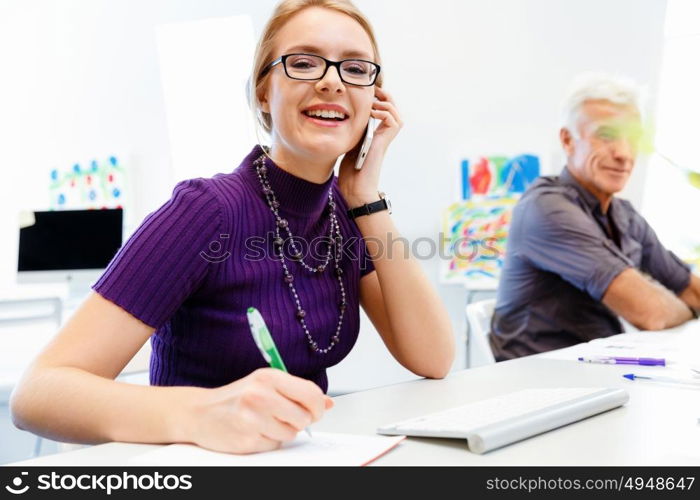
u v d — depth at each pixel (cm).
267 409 61
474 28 310
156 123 341
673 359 124
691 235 274
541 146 303
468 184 310
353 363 327
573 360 125
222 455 62
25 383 74
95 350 80
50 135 353
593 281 207
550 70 300
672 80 277
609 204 252
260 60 102
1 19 352
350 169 114
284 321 96
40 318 273
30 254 326
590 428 73
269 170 100
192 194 93
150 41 339
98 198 345
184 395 68
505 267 228
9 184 354
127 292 83
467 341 302
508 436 65
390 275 108
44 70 352
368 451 63
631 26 287
